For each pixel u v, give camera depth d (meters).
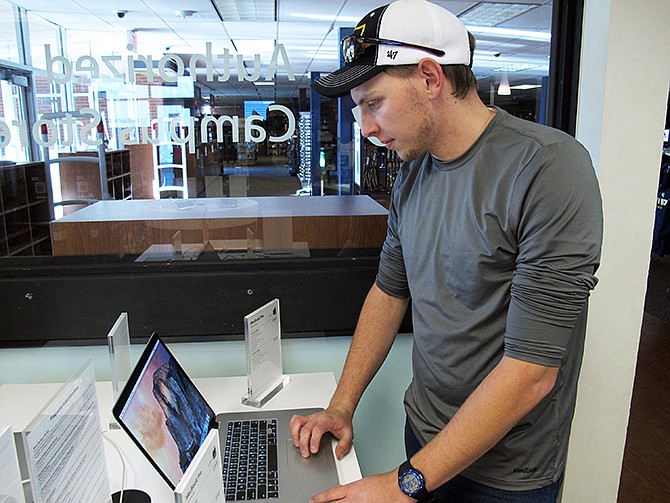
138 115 1.74
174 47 1.70
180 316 1.76
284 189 1.85
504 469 1.14
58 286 1.71
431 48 1.00
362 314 1.45
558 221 0.93
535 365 0.95
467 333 1.11
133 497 1.08
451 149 1.09
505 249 1.03
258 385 1.50
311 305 1.80
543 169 0.96
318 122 1.82
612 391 1.86
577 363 1.14
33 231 1.78
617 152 1.68
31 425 0.74
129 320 1.75
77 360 1.76
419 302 1.21
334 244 1.90
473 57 1.13
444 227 1.11
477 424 0.97
